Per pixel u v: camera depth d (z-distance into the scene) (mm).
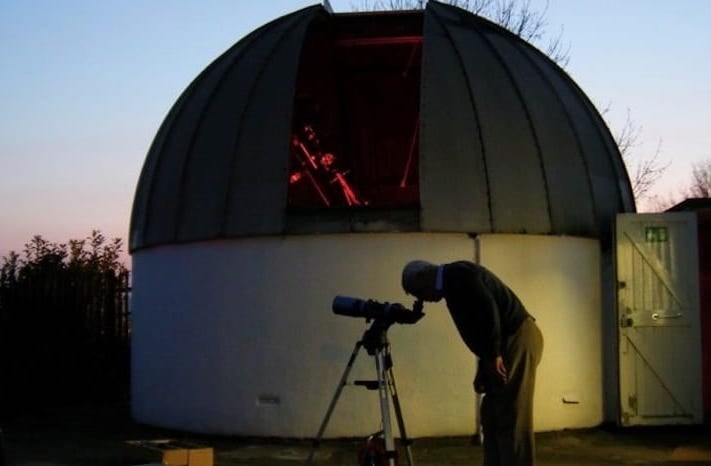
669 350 11422
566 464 9484
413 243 10531
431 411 10539
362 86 14359
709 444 10523
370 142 14859
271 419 10719
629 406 11336
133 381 12539
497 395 6609
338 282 10578
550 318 10992
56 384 15062
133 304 12555
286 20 12430
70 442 11133
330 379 10570
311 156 13836
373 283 10523
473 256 10586
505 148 10836
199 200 11125
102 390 15617
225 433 10945
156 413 11797
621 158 12648
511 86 11305
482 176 10641
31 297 14914
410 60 13766
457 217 10484
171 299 11516
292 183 13523
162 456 9320
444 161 10609
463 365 10586
